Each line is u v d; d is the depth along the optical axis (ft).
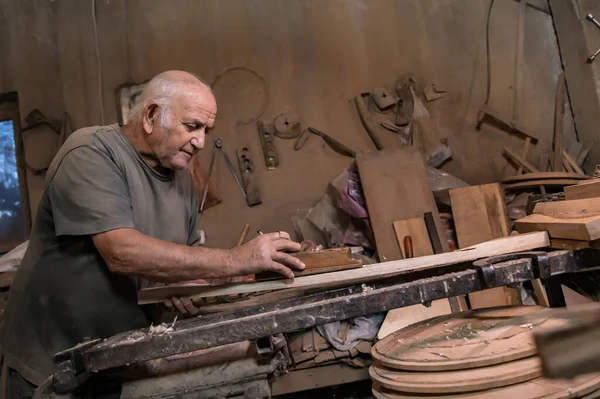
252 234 9.88
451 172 10.34
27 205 9.97
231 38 10.45
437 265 4.75
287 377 7.64
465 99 10.56
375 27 10.72
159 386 4.06
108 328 5.14
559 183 8.80
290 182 10.09
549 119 10.51
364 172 8.96
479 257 4.73
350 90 10.49
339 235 9.43
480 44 10.69
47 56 10.27
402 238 8.55
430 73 10.62
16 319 5.14
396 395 3.70
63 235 4.97
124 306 5.12
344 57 10.59
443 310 7.79
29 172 9.95
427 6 10.78
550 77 10.61
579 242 4.15
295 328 3.91
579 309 3.59
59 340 5.10
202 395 4.05
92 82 10.20
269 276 4.69
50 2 10.41
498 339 3.73
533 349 3.51
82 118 10.11
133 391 4.05
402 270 4.75
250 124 10.24
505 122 10.34
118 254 4.44
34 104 10.14
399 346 4.16
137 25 10.39
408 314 7.72
